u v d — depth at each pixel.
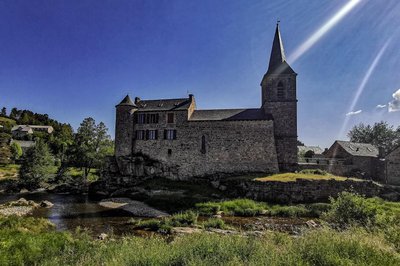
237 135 39.62
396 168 38.59
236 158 39.16
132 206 29.03
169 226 18.88
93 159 48.78
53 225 19.48
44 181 47.12
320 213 23.44
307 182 29.09
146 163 41.47
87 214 25.27
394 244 8.28
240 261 6.15
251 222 21.45
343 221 15.23
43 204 29.64
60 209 27.81
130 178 40.66
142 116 43.72
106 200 33.09
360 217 15.30
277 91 40.56
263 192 29.86
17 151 69.88
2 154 67.31
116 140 43.53
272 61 42.53
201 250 7.08
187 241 8.47
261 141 38.88
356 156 44.31
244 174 37.34
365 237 8.10
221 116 41.81
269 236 9.82
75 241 11.59
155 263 6.46
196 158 40.38
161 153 41.91
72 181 47.62
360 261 5.95
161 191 33.84
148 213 25.67
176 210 26.20
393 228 9.85
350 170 42.19
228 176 37.03
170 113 42.38
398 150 38.66
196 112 44.12
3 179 47.97
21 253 9.57
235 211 24.84
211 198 29.75
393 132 73.88
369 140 74.38
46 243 11.11
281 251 6.86
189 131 41.25
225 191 32.50
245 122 39.62
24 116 132.62
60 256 9.16
